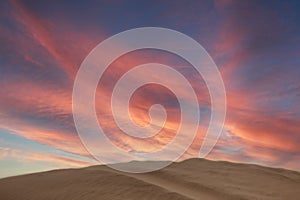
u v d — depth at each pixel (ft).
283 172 110.01
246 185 90.02
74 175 99.76
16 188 97.76
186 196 69.97
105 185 82.99
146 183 80.02
